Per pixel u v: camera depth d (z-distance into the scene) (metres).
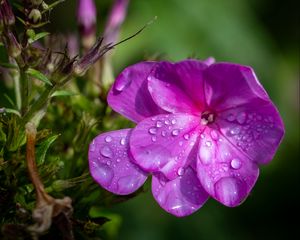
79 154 0.17
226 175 0.15
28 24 0.15
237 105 0.16
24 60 0.15
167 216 0.31
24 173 0.15
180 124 0.16
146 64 0.15
